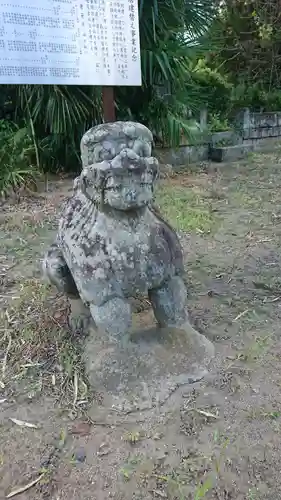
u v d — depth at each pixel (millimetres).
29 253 3258
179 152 6312
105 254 1654
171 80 5609
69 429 1573
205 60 8438
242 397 1681
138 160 1542
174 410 1614
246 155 6816
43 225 3855
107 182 1543
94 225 1669
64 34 2504
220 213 4082
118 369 1692
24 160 4945
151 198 1631
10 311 2344
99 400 1662
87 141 1595
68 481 1379
